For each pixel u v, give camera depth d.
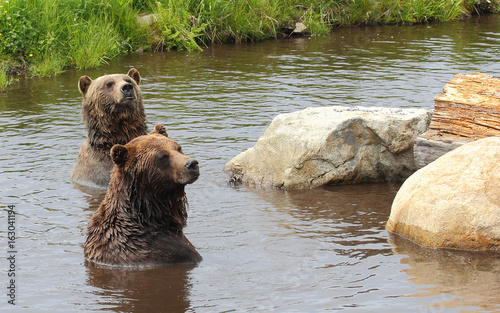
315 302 6.01
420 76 17.47
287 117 11.01
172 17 23.72
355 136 10.38
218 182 10.52
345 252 7.43
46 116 14.59
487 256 7.15
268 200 9.64
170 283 6.57
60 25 21.34
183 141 12.42
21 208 9.14
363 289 6.29
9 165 11.14
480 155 7.84
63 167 11.21
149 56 22.02
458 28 26.12
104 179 10.51
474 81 10.16
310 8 26.48
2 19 20.08
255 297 6.18
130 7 23.73
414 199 7.94
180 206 7.29
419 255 7.27
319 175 10.30
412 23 27.77
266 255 7.38
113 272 6.86
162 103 15.35
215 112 14.47
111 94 10.41
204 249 7.61
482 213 7.35
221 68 19.62
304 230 8.26
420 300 5.97
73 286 6.53
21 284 6.58
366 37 24.55
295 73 18.55
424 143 9.80
